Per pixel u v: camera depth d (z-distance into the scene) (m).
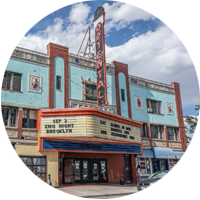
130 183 22.50
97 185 19.11
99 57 21.39
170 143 28.02
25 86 18.77
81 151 18.94
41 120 16.86
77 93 21.53
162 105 28.61
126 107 25.00
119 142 20.69
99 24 21.88
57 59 20.97
